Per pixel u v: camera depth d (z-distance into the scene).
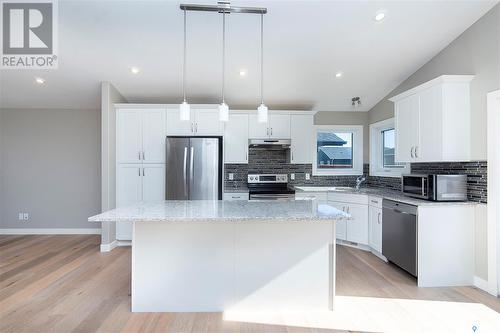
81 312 2.36
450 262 2.89
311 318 2.30
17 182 4.92
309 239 2.43
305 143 4.62
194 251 2.38
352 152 5.18
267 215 2.13
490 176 2.71
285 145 4.63
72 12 2.76
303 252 2.42
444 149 2.91
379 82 4.14
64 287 2.83
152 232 2.37
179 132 4.36
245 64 3.66
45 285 2.87
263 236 2.41
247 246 2.40
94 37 3.10
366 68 3.76
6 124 4.89
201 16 2.79
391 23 2.90
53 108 4.93
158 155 4.32
